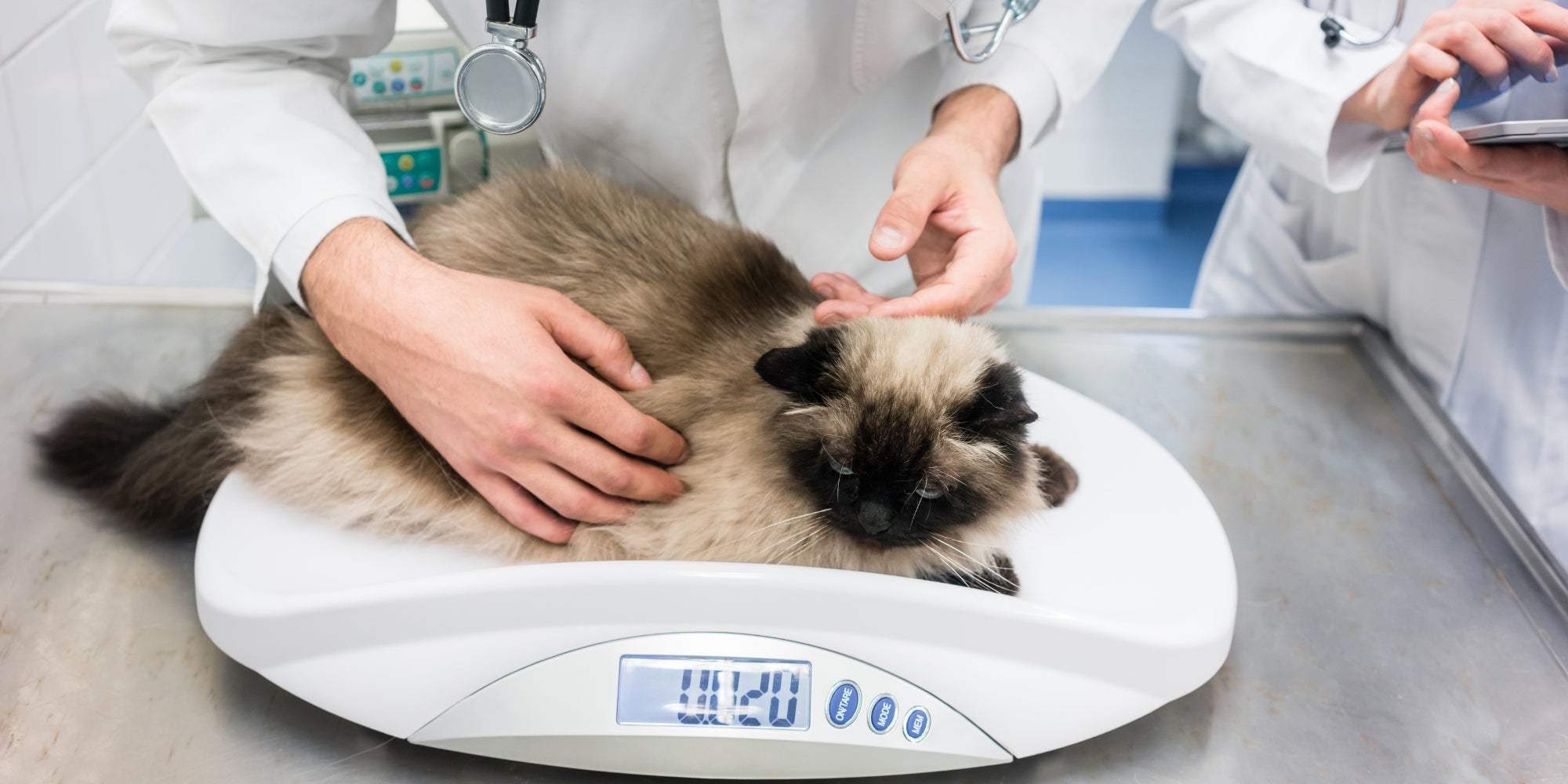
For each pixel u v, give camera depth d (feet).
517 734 3.22
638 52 4.68
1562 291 5.52
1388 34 5.09
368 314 3.67
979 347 4.19
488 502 4.00
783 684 3.26
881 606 3.30
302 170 4.00
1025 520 4.06
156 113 4.17
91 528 4.23
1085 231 14.47
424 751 3.41
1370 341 6.00
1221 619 3.49
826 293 4.65
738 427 4.10
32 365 5.20
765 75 4.60
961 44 4.25
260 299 4.22
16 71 5.37
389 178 6.01
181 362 5.31
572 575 3.29
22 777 3.19
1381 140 5.41
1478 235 5.51
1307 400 5.52
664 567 3.33
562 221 4.57
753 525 3.97
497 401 3.54
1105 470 4.35
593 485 3.76
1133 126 13.73
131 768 3.25
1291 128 5.39
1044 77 5.17
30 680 3.52
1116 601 3.64
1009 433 4.00
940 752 3.26
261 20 4.09
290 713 3.49
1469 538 4.60
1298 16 5.58
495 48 3.37
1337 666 3.92
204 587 3.45
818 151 5.65
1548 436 5.71
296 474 4.06
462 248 4.47
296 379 4.32
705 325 4.34
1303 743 3.60
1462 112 5.09
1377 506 4.78
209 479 4.19
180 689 3.54
